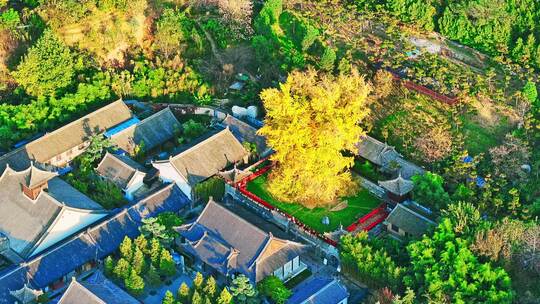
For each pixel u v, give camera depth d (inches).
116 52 6683.1
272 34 6624.0
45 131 6028.5
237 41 6697.8
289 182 5482.3
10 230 5187.0
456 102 5871.1
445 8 6505.9
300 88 5521.7
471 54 6294.3
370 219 5398.6
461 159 5477.4
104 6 6722.4
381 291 4712.1
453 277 4645.7
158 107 6318.9
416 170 5541.3
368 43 6461.6
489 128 5738.2
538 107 5767.7
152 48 6688.0
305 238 5255.9
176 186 5541.3
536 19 6245.1
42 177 5236.2
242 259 4906.5
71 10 6648.6
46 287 4874.5
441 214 5044.3
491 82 6008.9
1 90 6294.3
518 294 4697.3
